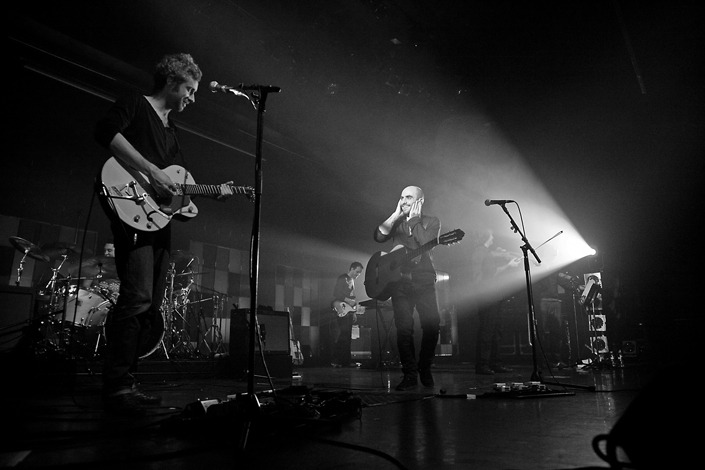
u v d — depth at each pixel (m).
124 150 2.44
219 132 7.50
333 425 1.99
